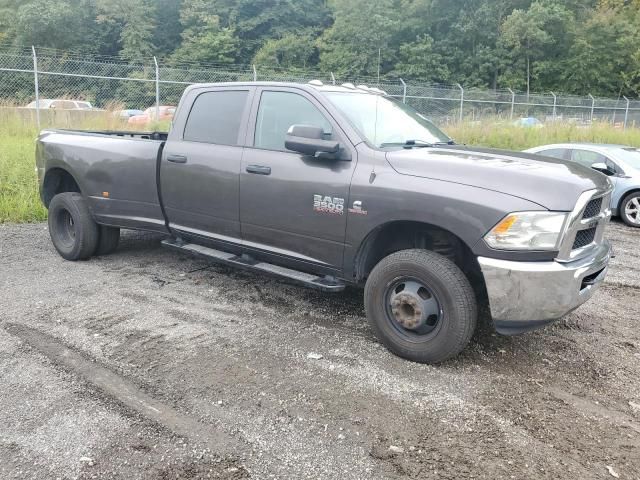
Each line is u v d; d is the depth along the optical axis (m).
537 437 3.08
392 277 3.88
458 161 3.82
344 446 2.96
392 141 4.41
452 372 3.77
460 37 50.50
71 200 6.07
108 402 3.32
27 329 4.32
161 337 4.22
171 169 5.25
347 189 4.05
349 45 50.81
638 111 24.55
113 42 52.97
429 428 3.13
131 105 17.80
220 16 55.25
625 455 2.95
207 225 5.09
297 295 5.24
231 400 3.37
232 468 2.77
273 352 4.01
